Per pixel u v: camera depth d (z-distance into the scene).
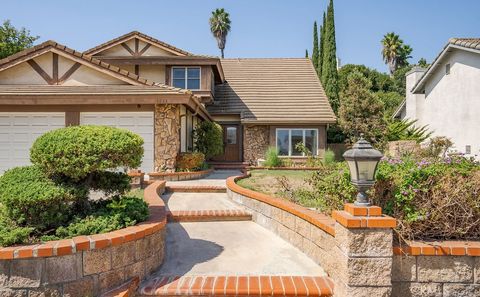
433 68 18.53
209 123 17.48
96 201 5.43
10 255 3.65
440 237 4.54
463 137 16.39
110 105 13.29
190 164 13.84
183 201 9.52
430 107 19.61
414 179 4.63
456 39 16.23
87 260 3.96
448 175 4.62
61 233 4.43
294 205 6.24
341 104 24.61
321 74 34.22
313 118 20.61
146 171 13.35
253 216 7.90
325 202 5.55
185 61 19.20
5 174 4.93
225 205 8.98
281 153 20.98
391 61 53.56
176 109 13.38
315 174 6.52
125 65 19.73
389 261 3.78
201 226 7.39
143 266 4.62
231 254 5.55
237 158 22.05
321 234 4.89
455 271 4.12
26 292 3.67
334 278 4.32
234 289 4.28
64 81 13.69
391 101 37.38
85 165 4.62
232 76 24.78
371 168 3.90
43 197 4.40
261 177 12.22
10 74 13.73
